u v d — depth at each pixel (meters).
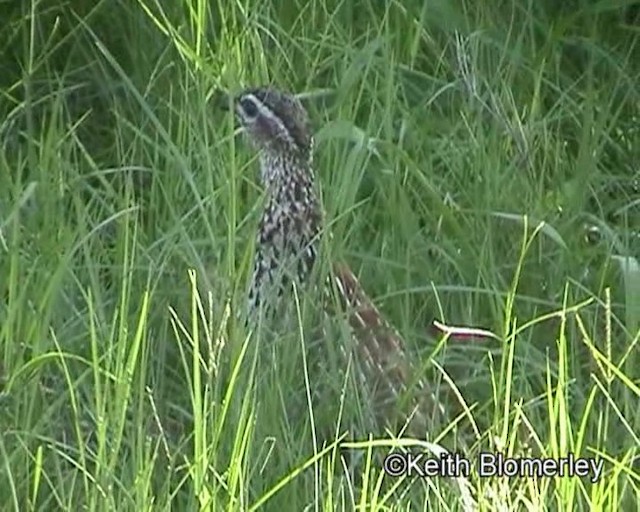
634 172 13.66
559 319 11.80
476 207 12.60
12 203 12.05
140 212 12.59
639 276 11.45
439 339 11.47
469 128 13.15
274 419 10.34
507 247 12.50
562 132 13.94
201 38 13.11
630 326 11.36
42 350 10.76
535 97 13.43
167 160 12.53
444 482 9.95
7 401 10.41
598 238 12.86
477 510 9.57
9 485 9.93
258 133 11.57
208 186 12.11
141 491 9.59
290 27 13.98
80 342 11.08
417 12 14.15
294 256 11.35
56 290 11.10
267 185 11.62
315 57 13.70
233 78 13.08
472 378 11.21
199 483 9.51
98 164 13.38
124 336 10.12
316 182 11.78
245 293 11.03
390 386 10.81
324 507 9.71
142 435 9.89
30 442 10.31
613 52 14.46
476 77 13.48
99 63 13.85
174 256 11.84
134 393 10.55
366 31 13.88
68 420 10.73
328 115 13.27
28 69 12.95
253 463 10.11
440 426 10.72
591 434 10.70
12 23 14.09
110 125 13.77
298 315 10.58
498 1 14.48
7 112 13.77
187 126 12.78
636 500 10.02
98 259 11.96
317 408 10.62
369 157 12.80
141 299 11.23
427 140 13.23
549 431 10.40
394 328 11.55
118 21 14.16
